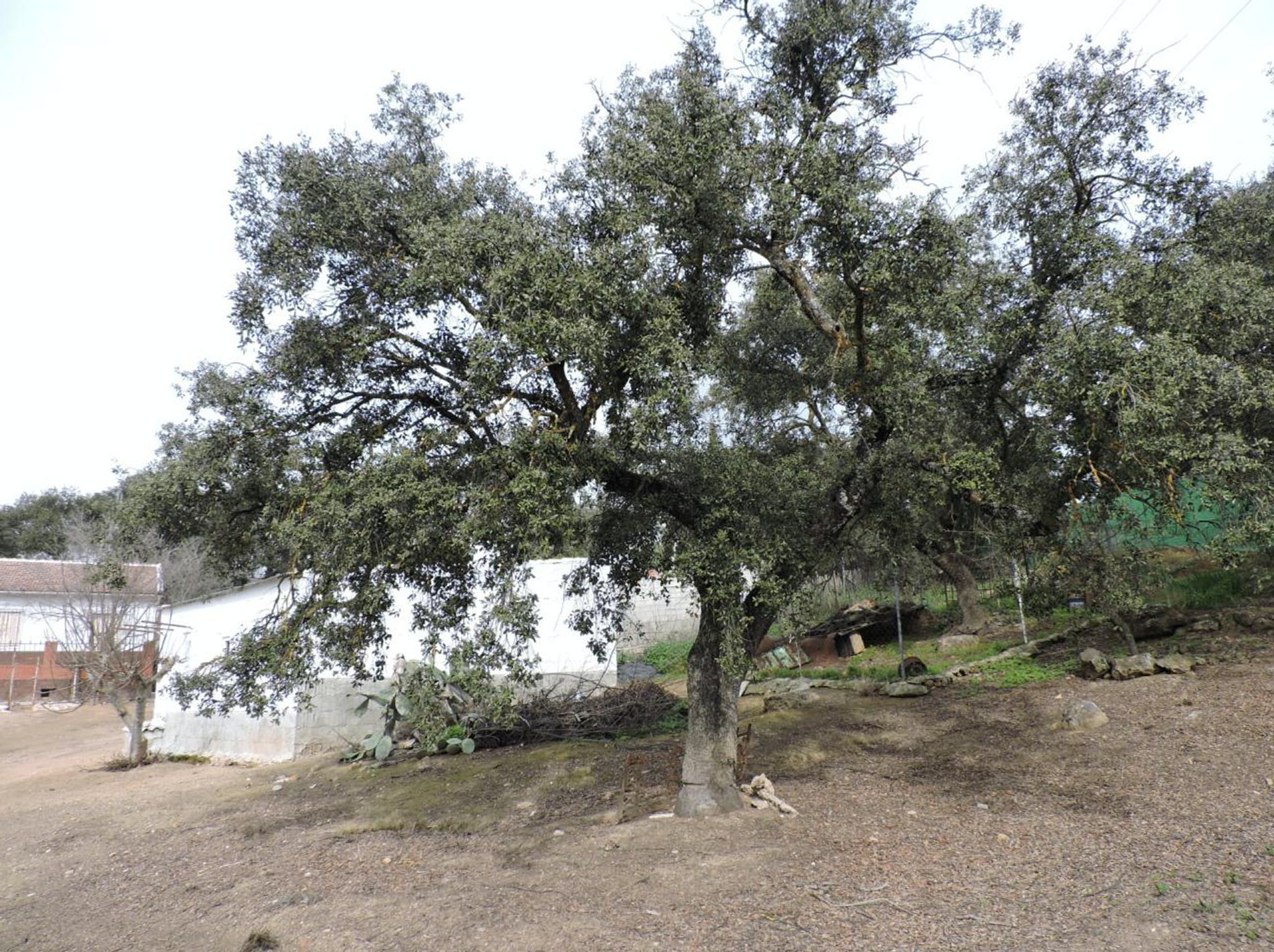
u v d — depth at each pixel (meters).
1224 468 7.61
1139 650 12.55
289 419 7.93
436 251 7.03
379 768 13.00
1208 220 10.20
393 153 8.10
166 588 28.23
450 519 6.71
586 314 6.83
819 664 17.98
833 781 9.33
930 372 9.23
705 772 8.43
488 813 9.72
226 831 10.20
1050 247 9.14
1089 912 5.38
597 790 10.22
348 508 6.60
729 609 7.63
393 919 6.39
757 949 5.25
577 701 14.95
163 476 7.53
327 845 9.03
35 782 15.07
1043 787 8.29
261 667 7.38
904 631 19.58
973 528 11.19
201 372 7.86
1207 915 5.12
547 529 6.61
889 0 9.41
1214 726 8.87
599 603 9.49
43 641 29.22
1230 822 6.62
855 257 8.22
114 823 11.09
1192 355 7.39
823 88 9.53
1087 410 7.77
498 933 5.87
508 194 8.58
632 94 8.70
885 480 8.75
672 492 8.32
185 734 16.56
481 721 13.57
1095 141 10.30
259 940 6.20
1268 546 8.78
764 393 12.91
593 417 7.51
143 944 6.57
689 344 8.41
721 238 8.53
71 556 33.47
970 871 6.32
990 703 11.82
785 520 8.23
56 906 7.87
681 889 6.38
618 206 7.78
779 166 8.95
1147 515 10.11
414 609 7.84
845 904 5.86
